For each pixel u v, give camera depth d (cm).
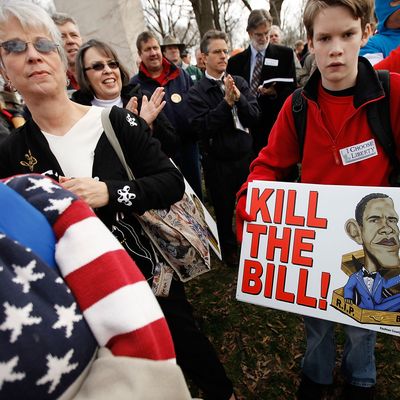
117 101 208
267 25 314
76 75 206
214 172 258
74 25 249
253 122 252
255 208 131
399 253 106
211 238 155
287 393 170
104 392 50
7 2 104
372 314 109
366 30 111
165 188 122
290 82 323
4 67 110
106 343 56
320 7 106
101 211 118
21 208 56
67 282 57
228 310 230
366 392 144
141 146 126
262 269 128
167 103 287
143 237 127
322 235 118
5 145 120
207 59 258
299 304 121
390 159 118
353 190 113
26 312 49
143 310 57
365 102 111
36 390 49
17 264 51
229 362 193
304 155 131
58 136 118
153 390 51
